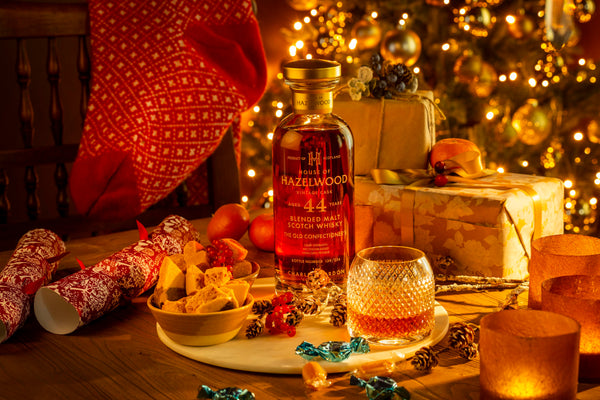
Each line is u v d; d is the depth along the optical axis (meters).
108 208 1.78
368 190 1.36
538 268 1.10
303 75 1.11
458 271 1.29
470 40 3.25
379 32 2.86
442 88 3.26
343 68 3.30
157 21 1.76
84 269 1.18
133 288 1.19
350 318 1.07
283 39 3.69
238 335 1.10
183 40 1.77
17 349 1.10
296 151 1.14
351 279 1.06
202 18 1.78
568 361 0.89
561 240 1.13
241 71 1.81
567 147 3.14
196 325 1.04
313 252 1.16
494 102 3.21
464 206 1.26
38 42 2.78
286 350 1.06
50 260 1.23
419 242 1.31
